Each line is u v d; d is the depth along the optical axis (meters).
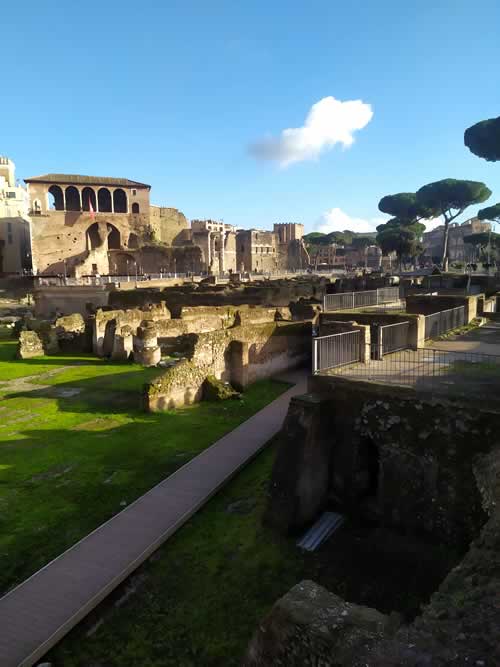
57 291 56.69
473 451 9.28
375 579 9.11
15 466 14.85
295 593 5.77
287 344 27.09
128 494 12.94
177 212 103.88
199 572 9.71
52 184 91.12
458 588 5.62
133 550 10.18
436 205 91.81
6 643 7.78
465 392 9.76
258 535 10.75
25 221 101.56
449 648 4.52
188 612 8.67
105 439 17.12
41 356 33.69
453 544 9.53
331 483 11.54
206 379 22.30
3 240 96.00
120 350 32.03
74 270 86.75
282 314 34.31
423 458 9.94
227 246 113.44
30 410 20.83
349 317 19.45
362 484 11.36
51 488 13.35
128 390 23.92
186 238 104.25
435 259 106.88
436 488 9.76
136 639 8.12
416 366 12.59
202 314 34.41
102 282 62.09
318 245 143.62
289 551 10.14
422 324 15.77
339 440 11.32
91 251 85.81
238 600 8.88
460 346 15.88
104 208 98.62
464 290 35.19
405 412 10.20
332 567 9.55
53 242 90.12
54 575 9.38
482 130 67.69
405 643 4.68
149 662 7.66
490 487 7.93
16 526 11.41
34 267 89.25
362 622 5.20
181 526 11.30
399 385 10.45
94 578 9.29
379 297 29.67
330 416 11.27
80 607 8.52
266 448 15.77
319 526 10.83
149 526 11.10
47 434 17.72
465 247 123.31
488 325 20.38
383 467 10.57
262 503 12.06
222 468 14.10
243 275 76.94
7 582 9.41
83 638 8.15
